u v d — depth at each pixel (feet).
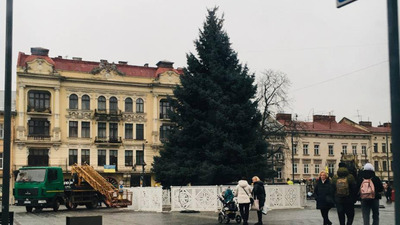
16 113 209.15
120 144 227.81
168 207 98.37
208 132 105.50
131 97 233.35
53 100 216.33
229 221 68.54
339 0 18.89
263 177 109.60
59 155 216.54
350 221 47.21
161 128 237.04
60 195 109.70
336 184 47.60
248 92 111.04
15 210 121.80
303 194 100.27
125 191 114.32
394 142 16.37
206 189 91.86
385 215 77.30
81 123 223.30
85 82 224.12
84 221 28.30
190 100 113.50
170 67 243.81
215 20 117.91
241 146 104.37
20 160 208.33
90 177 120.47
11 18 33.30
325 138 294.05
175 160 112.68
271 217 75.46
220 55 115.44
